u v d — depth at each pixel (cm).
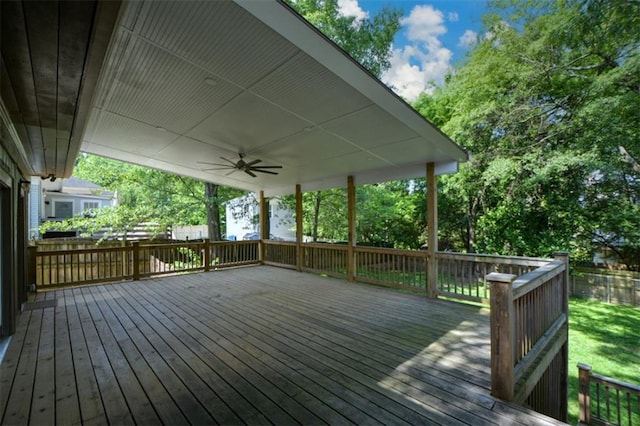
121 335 358
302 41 290
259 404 223
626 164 692
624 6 616
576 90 737
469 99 884
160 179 1081
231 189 1234
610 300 816
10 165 356
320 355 304
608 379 374
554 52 752
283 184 866
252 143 550
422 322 404
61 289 594
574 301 834
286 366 281
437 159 534
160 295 550
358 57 1099
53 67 192
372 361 291
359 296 544
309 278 709
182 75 353
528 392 253
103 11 140
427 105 1160
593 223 762
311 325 393
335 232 1338
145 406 221
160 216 1063
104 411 215
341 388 244
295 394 236
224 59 320
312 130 472
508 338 225
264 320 413
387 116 400
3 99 242
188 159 682
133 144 596
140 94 400
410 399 228
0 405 221
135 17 263
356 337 353
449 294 514
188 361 292
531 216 852
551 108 789
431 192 545
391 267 605
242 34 282
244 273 774
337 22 1033
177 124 488
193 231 1691
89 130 524
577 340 632
